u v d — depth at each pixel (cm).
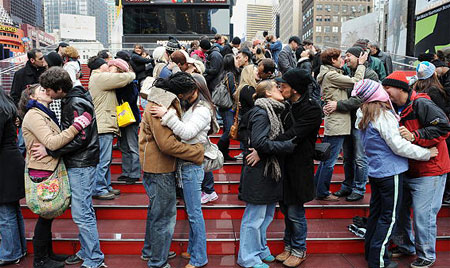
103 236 379
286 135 315
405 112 343
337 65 441
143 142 320
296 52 823
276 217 438
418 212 344
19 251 356
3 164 333
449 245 387
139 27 1700
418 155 318
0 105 327
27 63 534
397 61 927
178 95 316
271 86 331
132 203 438
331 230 397
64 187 324
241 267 344
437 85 395
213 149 355
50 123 321
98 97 446
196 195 331
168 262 355
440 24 1119
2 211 342
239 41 938
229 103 518
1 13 8469
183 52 435
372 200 347
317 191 451
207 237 378
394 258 370
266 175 322
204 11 1705
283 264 349
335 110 423
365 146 339
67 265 348
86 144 327
